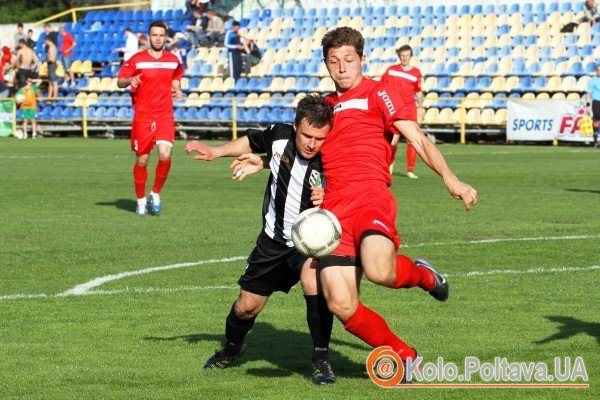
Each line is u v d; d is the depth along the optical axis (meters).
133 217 33.50
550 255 25.17
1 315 18.67
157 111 33.22
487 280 21.86
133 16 93.50
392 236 13.29
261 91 81.12
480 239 28.03
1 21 120.19
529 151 65.12
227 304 19.69
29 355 15.68
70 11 97.88
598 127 67.88
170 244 27.55
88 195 40.59
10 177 48.22
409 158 48.97
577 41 76.69
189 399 13.22
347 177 13.82
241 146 14.67
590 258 24.69
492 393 13.43
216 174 51.38
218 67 84.12
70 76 89.19
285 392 13.54
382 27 82.62
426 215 33.56
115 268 23.78
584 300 19.62
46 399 13.23
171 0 97.38
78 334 17.14
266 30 86.50
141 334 17.14
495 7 81.06
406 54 44.78
